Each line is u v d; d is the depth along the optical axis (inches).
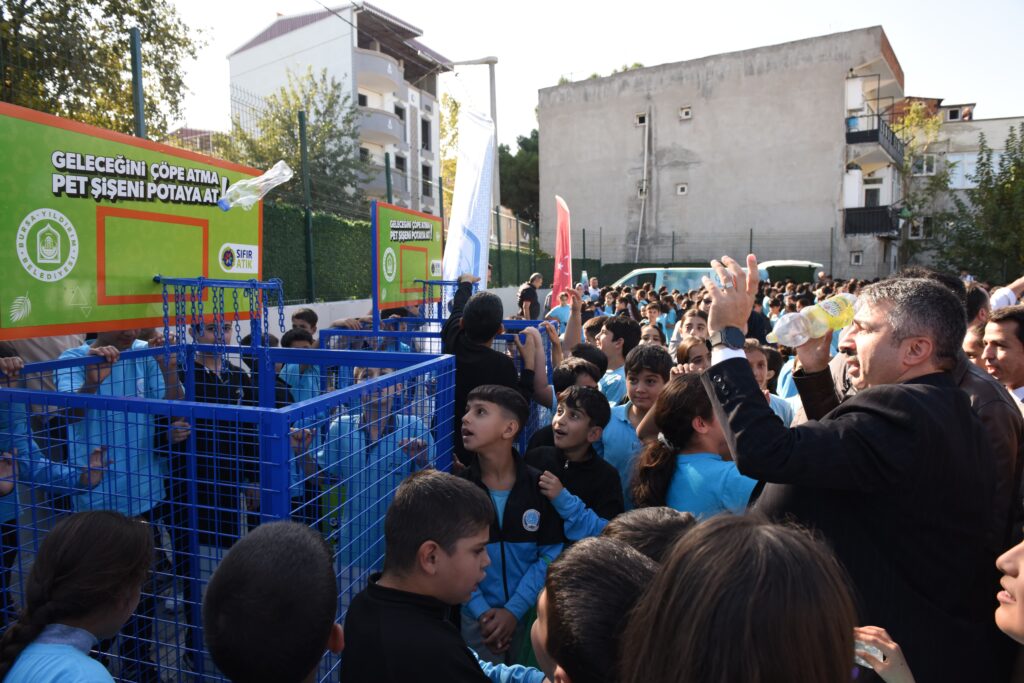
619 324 176.6
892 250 1111.0
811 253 1020.5
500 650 89.6
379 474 79.7
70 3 266.2
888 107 1185.4
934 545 58.3
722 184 1071.0
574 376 134.0
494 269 690.8
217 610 48.8
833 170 1003.9
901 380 64.4
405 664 55.7
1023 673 62.6
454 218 209.2
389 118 975.0
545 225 1192.8
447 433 100.3
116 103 253.1
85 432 73.0
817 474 57.4
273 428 60.1
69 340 164.9
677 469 95.3
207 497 69.2
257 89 1021.8
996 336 112.0
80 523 58.1
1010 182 959.0
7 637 55.0
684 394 93.5
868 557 59.4
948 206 1167.0
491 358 130.1
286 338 156.4
